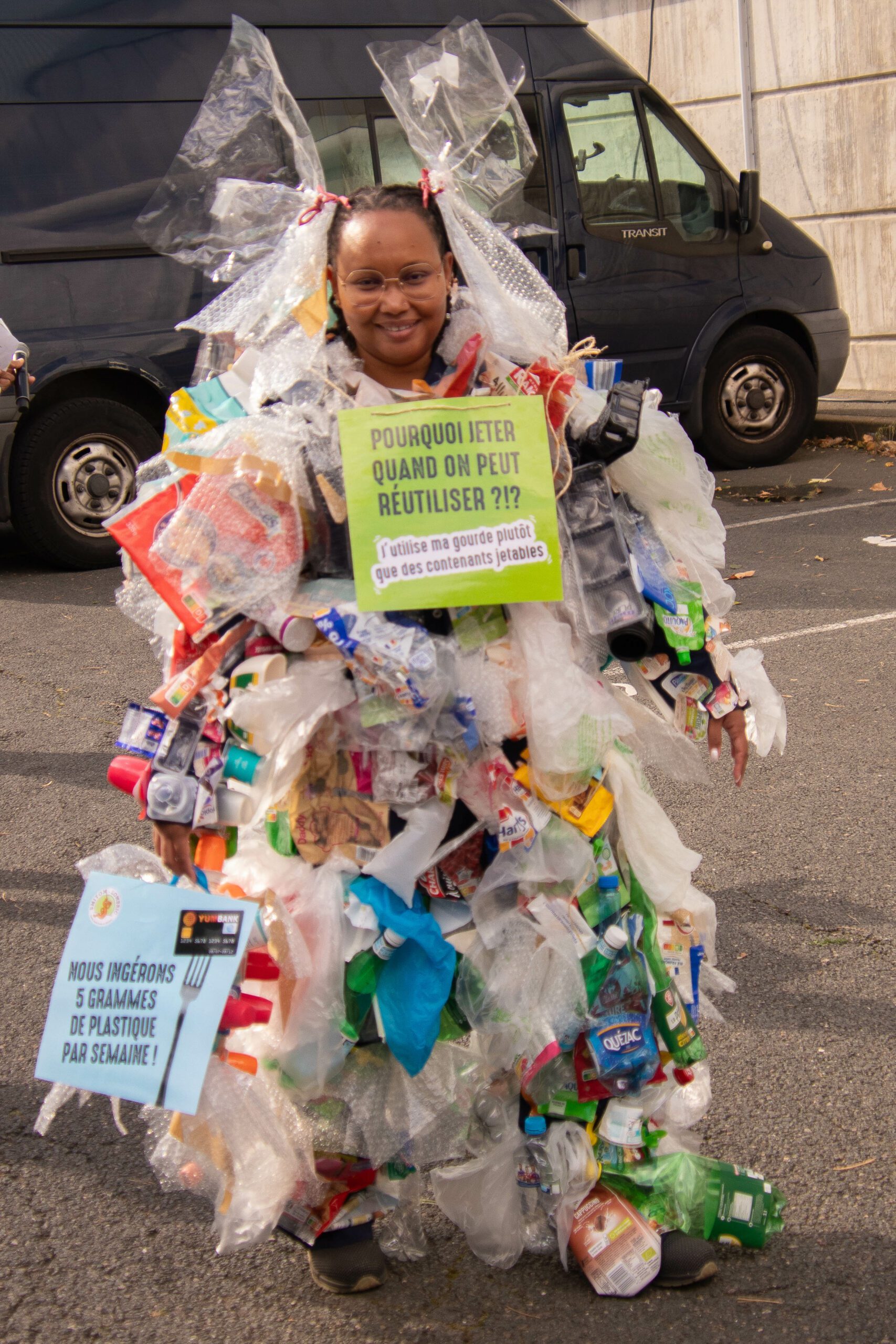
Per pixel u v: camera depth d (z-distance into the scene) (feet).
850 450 35.12
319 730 6.72
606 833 7.25
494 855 7.00
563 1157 7.25
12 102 25.26
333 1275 7.49
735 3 40.37
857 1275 7.56
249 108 7.64
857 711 16.70
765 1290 7.46
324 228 6.62
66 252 25.71
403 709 6.52
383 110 26.99
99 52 25.75
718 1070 9.59
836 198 39.73
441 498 6.36
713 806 14.24
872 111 38.14
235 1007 6.61
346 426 6.30
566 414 6.86
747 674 7.62
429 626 6.72
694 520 7.32
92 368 25.99
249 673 6.50
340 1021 6.73
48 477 26.43
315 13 26.61
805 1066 9.61
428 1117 7.18
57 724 17.93
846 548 25.02
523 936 6.95
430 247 6.44
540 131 28.68
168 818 6.46
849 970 10.91
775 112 40.55
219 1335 7.32
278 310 6.72
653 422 7.11
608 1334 7.15
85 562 27.09
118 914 6.55
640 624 6.77
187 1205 8.52
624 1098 7.25
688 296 30.89
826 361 33.14
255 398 6.75
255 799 6.60
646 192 30.17
